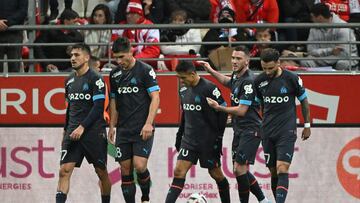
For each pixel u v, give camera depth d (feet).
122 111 95.20
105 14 118.73
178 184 98.12
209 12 123.34
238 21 122.72
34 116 112.98
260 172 112.37
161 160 112.37
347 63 117.60
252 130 98.48
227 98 112.57
